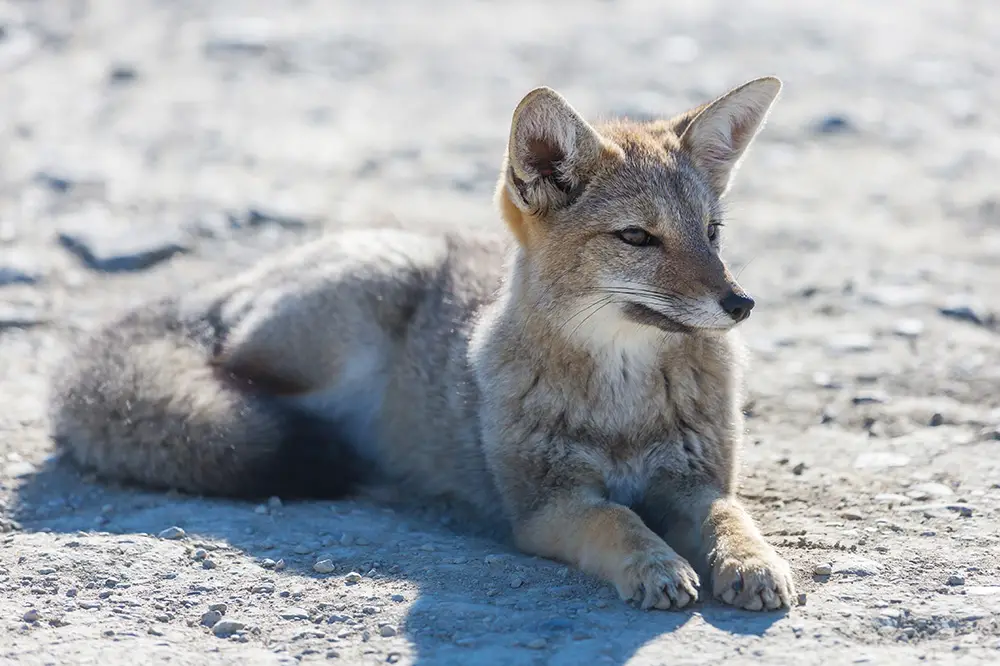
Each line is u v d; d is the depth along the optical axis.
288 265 12.60
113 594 8.77
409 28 34.59
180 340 12.24
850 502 10.54
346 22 34.91
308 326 11.91
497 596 8.80
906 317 15.90
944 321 15.73
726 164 10.97
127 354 11.74
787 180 23.17
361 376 12.02
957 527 9.86
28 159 23.09
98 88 28.14
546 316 10.05
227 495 10.96
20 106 26.64
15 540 9.74
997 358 14.38
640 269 9.87
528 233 10.26
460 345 11.26
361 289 12.02
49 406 11.76
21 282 17.19
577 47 32.50
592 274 9.96
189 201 20.89
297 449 11.17
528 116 9.82
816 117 26.88
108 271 17.86
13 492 10.95
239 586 8.96
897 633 8.03
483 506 10.94
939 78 30.27
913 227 20.30
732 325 9.56
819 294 16.91
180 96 27.70
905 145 25.38
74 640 8.02
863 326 15.61
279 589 8.91
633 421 10.10
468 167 23.31
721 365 10.30
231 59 30.53
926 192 22.25
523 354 10.19
